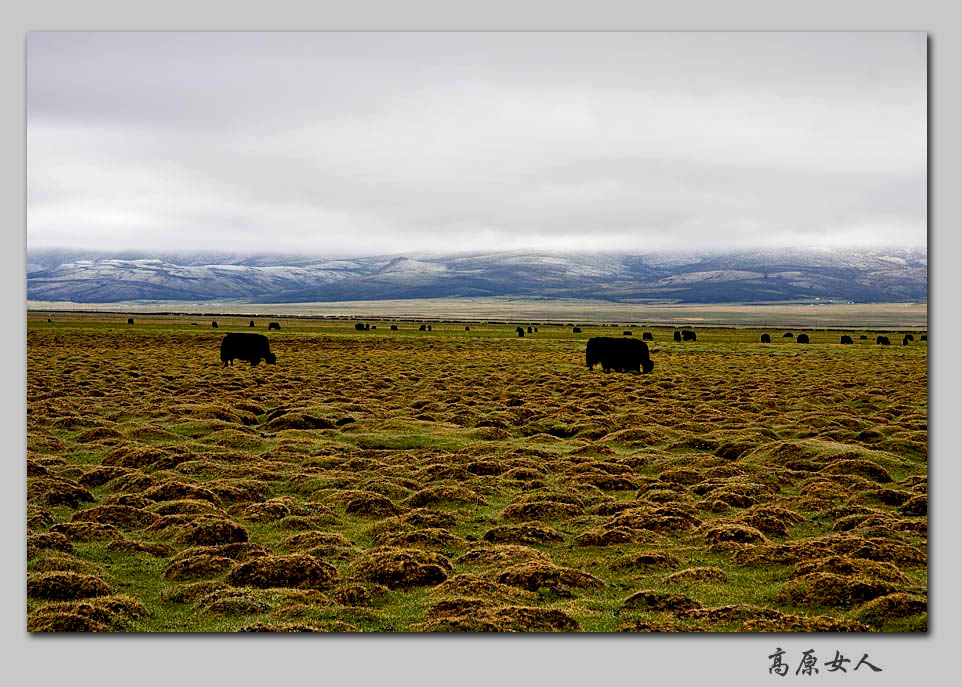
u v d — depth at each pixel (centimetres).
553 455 3800
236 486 3072
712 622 1820
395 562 2191
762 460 3566
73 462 3497
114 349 10456
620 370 8044
